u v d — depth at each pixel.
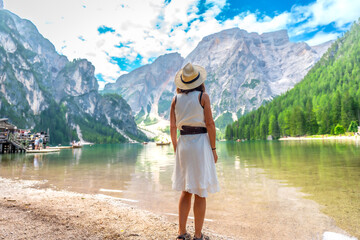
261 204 4.19
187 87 2.29
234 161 14.23
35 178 7.77
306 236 2.67
